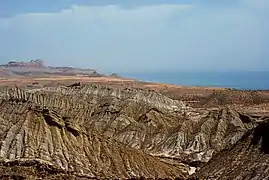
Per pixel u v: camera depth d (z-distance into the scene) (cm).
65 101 17912
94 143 10656
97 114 17388
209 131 15138
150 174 10344
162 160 12475
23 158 9694
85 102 18600
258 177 8356
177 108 19388
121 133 15988
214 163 9756
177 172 11062
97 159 10312
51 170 9388
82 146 10450
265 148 8888
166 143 15012
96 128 16538
